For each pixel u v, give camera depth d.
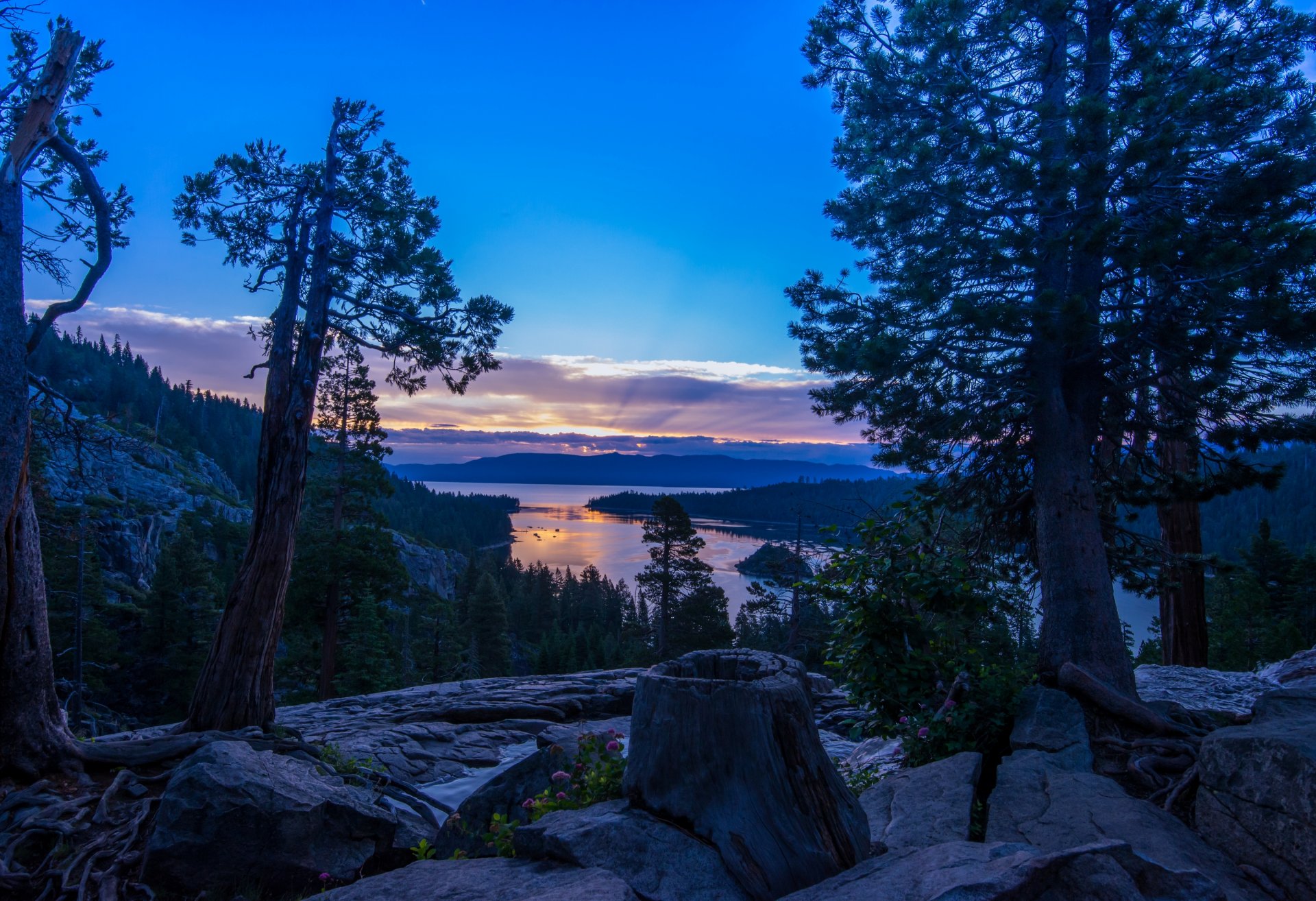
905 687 7.40
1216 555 9.55
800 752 3.27
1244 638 36.97
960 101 8.88
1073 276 8.44
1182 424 9.12
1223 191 7.60
